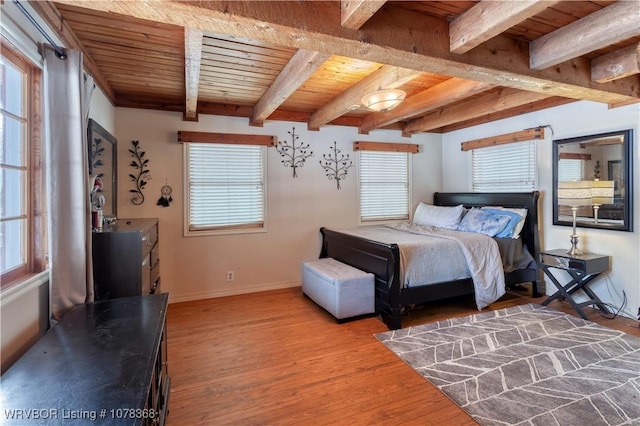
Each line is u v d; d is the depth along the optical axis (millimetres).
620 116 3326
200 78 3238
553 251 3689
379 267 3365
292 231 4590
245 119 4301
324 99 3992
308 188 4680
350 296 3275
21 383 1113
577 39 2113
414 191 5480
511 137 4430
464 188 5273
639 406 1916
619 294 3361
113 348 1369
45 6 1862
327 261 4168
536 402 1979
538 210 4098
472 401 2004
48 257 1865
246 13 1560
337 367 2422
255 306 3787
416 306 3756
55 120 1842
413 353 2617
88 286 1993
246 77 3217
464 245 3547
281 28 1671
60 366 1226
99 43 2484
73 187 1903
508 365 2406
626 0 1878
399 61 2111
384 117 4410
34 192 1835
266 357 2582
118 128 3748
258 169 4422
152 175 3891
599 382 2166
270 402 2021
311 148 4688
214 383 2225
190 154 4086
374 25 1881
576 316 3346
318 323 3270
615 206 3361
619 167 3328
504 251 3879
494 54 2271
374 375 2311
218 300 4020
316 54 2303
